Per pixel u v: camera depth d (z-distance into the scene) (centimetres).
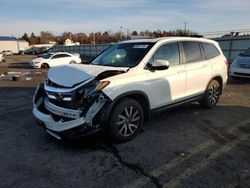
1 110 648
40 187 300
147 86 437
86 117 364
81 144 416
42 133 471
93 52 4462
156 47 473
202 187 294
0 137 455
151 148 398
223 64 630
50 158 370
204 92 586
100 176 321
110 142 421
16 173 331
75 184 304
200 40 583
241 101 705
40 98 437
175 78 492
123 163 352
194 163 349
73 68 427
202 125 502
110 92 381
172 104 500
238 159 359
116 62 477
